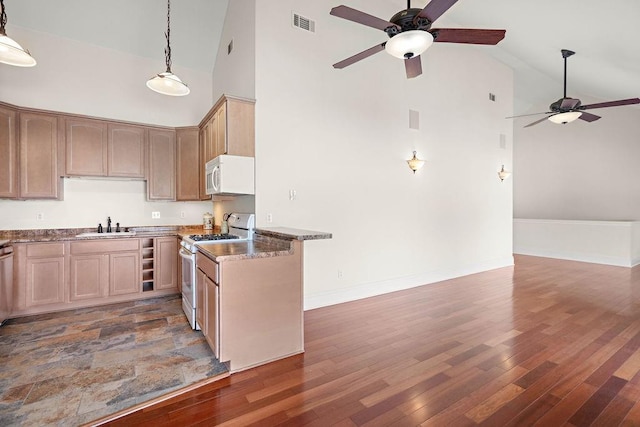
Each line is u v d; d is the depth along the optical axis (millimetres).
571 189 7984
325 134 3902
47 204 3973
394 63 4551
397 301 4059
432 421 1804
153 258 4133
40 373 2285
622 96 6449
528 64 6094
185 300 3439
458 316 3496
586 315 3521
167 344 2768
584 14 3660
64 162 3824
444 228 5238
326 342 2848
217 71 4840
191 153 4543
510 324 3254
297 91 3684
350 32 4105
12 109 3494
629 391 2086
